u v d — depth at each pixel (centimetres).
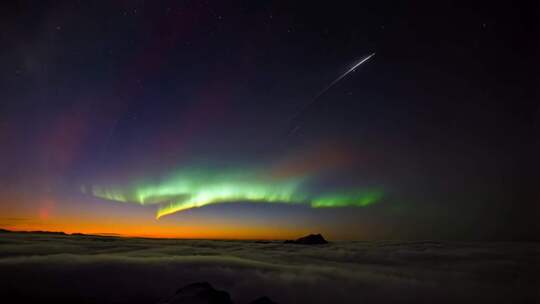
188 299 624
